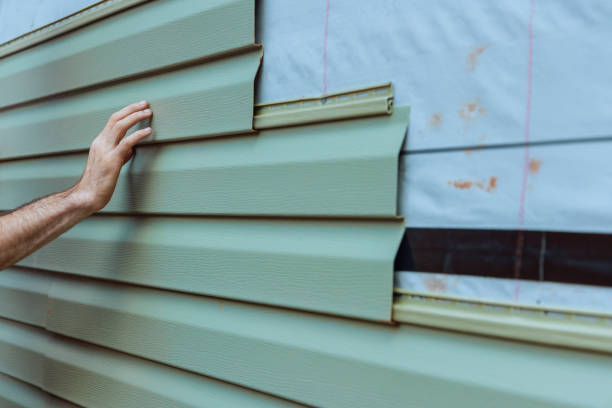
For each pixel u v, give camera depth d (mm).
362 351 734
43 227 879
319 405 771
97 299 1150
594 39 592
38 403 1311
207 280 934
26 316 1342
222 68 951
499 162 654
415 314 684
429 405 665
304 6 873
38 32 1359
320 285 776
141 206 1060
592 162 588
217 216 947
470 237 673
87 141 1188
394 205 707
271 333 842
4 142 1458
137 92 1088
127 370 1080
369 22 788
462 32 695
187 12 994
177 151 1018
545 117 622
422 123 722
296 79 871
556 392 579
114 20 1152
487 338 641
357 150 757
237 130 903
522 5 646
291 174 830
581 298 586
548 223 614
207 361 924
